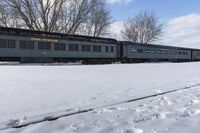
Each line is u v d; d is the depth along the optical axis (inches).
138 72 773.9
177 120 190.4
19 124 202.8
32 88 408.8
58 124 201.5
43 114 241.1
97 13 1862.7
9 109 267.1
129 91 391.9
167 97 319.3
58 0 1697.8
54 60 1159.6
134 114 219.8
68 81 510.0
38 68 797.9
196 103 263.4
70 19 1777.8
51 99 322.3
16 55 1003.9
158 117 202.2
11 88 403.2
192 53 2263.8
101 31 1904.5
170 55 1937.7
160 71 839.1
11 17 1536.7
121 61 1524.4
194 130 162.7
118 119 205.0
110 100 313.3
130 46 1553.9
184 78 608.7
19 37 1010.1
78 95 353.1
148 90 400.8
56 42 1148.5
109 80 542.9
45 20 1669.5
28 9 1583.4
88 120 209.2
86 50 1288.1
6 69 719.1
